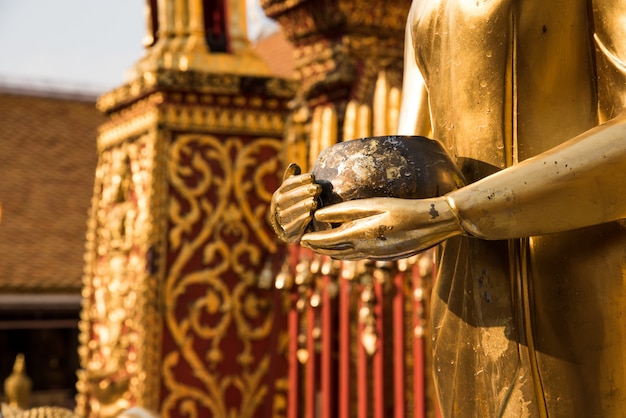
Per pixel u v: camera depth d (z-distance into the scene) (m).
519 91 1.80
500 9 1.78
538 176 1.60
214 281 4.40
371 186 1.70
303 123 4.57
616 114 1.77
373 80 4.55
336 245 1.71
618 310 1.76
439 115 1.94
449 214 1.64
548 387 1.79
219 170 4.45
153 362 4.26
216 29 4.63
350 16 4.54
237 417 4.39
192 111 4.40
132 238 4.46
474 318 1.86
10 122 16.27
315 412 4.20
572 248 1.78
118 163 4.62
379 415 3.90
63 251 14.41
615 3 1.76
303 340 4.29
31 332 16.70
